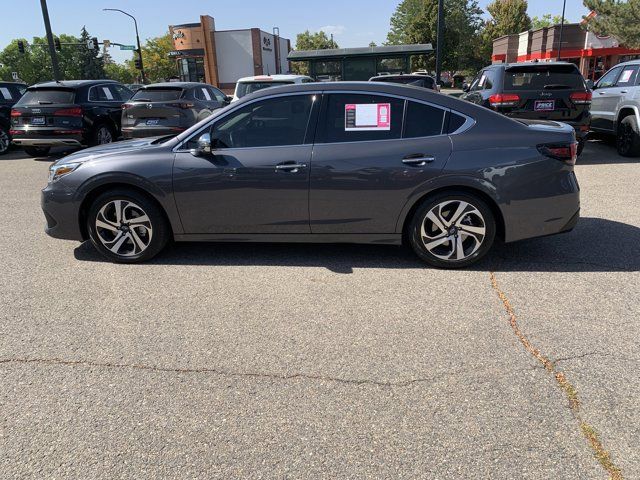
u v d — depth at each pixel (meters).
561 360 3.03
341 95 4.39
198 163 4.46
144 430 2.53
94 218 4.69
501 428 2.47
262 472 2.24
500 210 4.26
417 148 4.25
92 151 4.91
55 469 2.28
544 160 4.23
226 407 2.69
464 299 3.88
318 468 2.25
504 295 3.93
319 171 4.32
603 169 8.73
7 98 13.27
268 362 3.10
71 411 2.68
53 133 11.26
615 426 2.47
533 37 44.59
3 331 3.54
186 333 3.47
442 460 2.28
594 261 4.58
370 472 2.22
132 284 4.33
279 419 2.58
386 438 2.43
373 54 18.33
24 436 2.50
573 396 2.70
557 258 4.68
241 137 4.49
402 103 4.35
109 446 2.42
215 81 45.91
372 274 4.42
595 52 37.47
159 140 5.09
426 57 48.44
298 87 4.48
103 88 12.41
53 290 4.23
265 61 46.62
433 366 3.01
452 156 4.22
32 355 3.23
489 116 4.34
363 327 3.49
